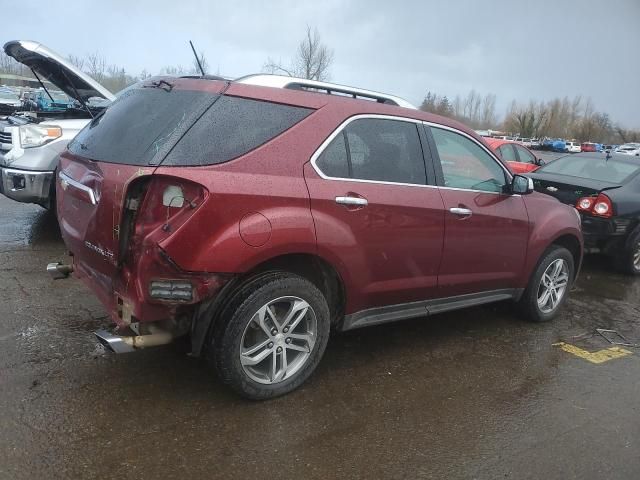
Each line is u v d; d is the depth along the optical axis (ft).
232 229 9.48
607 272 24.52
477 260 13.99
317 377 12.12
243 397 10.68
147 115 10.36
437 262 13.00
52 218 23.89
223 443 9.46
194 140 9.58
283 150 10.37
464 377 12.78
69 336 12.85
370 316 12.34
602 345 15.53
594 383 13.01
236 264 9.59
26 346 12.21
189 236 9.16
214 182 9.33
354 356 13.39
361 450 9.64
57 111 23.18
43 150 19.42
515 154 41.09
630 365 14.25
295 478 8.79
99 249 9.93
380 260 11.80
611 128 272.51
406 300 12.82
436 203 12.66
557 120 261.44
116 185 9.38
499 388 12.37
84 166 10.71
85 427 9.56
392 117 12.37
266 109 10.51
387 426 10.44
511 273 15.15
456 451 9.84
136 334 9.91
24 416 9.68
